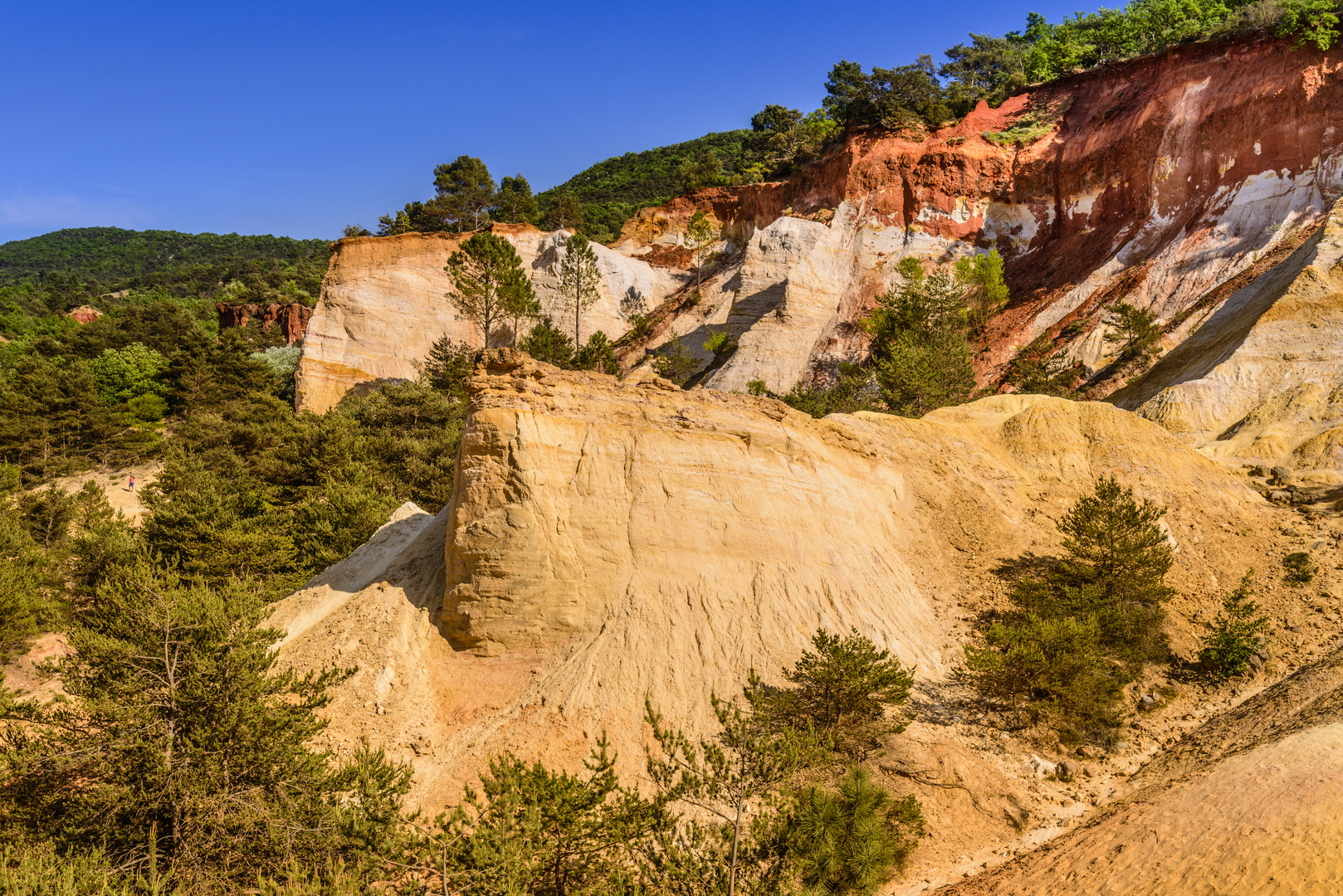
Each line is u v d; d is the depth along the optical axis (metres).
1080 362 55.25
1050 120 75.94
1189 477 33.62
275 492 44.44
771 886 14.23
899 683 20.28
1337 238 46.28
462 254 67.50
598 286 82.38
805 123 107.38
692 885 14.18
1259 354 43.12
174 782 14.62
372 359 74.75
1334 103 54.56
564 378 26.00
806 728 20.14
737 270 80.19
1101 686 21.66
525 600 22.75
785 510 25.66
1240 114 58.12
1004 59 95.06
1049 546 28.91
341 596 25.47
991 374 59.59
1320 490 33.41
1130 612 24.81
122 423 70.00
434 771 19.83
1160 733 21.56
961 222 73.38
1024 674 21.50
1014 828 18.23
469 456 23.64
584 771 19.61
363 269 76.69
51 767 14.81
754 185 86.81
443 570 24.42
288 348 99.75
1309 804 14.43
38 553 37.53
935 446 33.34
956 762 19.83
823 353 67.25
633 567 23.78
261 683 16.17
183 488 43.78
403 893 13.79
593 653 22.09
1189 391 43.28
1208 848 14.38
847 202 76.44
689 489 24.98
